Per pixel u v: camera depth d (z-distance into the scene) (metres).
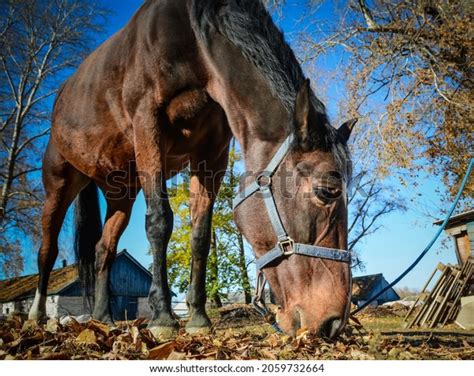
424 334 4.33
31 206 16.75
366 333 3.52
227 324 5.35
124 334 2.31
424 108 10.41
